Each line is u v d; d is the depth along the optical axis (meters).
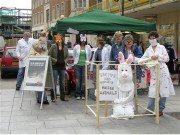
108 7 17.75
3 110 5.90
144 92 7.84
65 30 7.30
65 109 5.98
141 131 4.51
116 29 7.49
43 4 40.66
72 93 7.64
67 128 4.66
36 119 5.21
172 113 5.64
